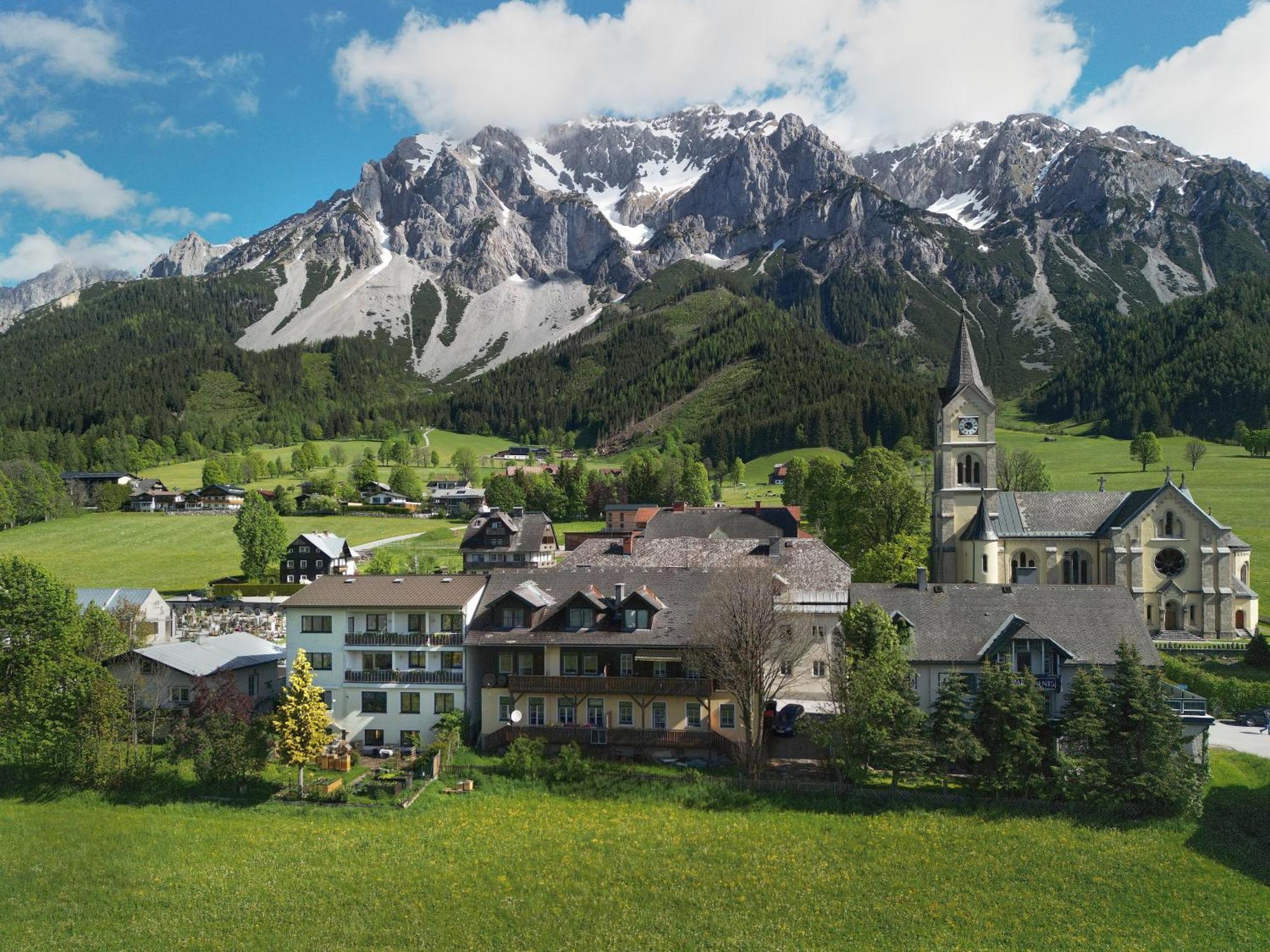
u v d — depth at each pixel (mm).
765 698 72625
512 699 71875
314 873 53625
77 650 78250
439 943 46594
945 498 109000
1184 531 99062
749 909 49250
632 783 63875
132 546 183500
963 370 109250
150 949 46562
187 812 62844
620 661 71875
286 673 79188
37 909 50469
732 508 143125
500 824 59125
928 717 64562
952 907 49469
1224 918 48562
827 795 61969
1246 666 85125
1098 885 51594
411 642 74062
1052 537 103750
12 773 68625
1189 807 58500
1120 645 63938
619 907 49531
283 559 150875
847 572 89562
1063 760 60562
